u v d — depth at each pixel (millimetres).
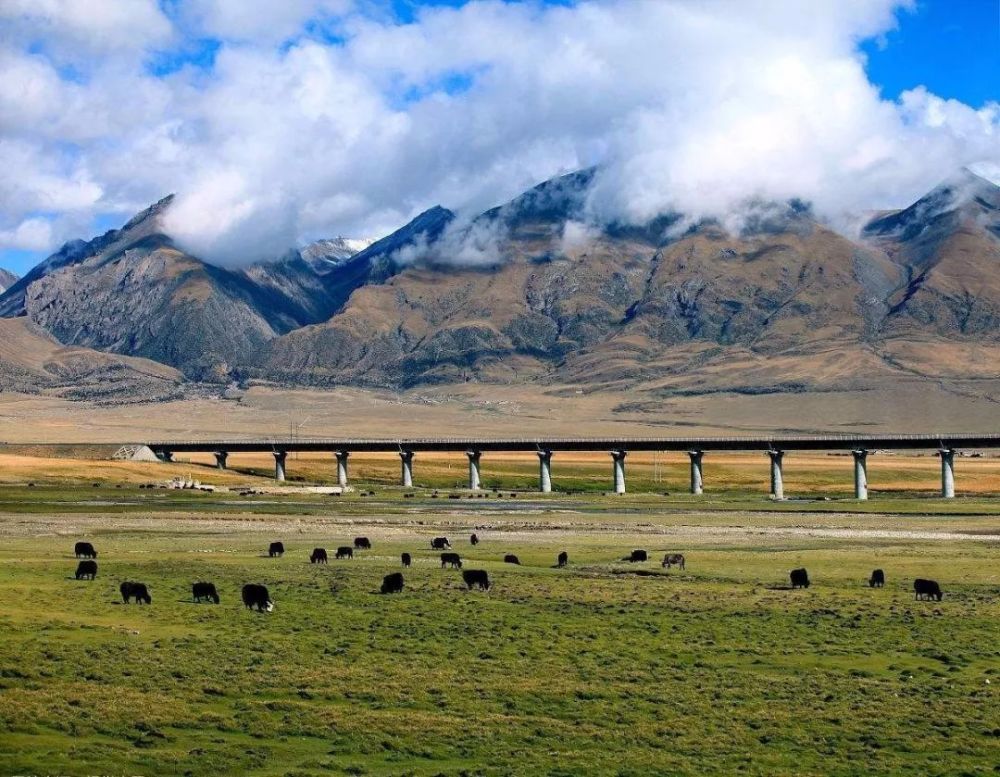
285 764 44188
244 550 122125
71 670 55375
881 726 50406
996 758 46594
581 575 100188
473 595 84125
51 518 166250
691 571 104875
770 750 47188
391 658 61125
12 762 42531
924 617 76562
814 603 82500
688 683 57188
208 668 57125
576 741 47938
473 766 44625
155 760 43688
